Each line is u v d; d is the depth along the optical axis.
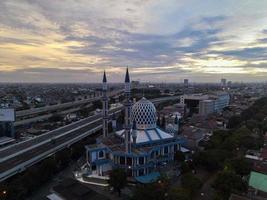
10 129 191.62
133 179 110.94
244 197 81.06
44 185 110.19
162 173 111.88
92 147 127.44
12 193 90.25
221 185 89.69
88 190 90.25
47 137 174.62
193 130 182.62
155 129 140.62
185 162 119.38
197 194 98.44
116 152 117.19
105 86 146.50
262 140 161.25
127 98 120.44
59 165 126.75
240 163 107.75
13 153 137.62
